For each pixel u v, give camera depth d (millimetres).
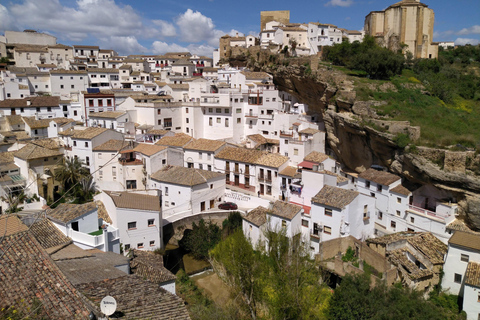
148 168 61406
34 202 52938
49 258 19219
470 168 44062
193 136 80688
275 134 74062
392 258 39312
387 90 63375
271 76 87125
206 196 57406
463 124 55031
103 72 109312
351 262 39875
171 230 50938
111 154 64188
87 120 84188
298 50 91562
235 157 64375
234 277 30078
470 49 92938
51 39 137625
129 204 43438
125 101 82688
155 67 133250
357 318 29062
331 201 44156
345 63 75375
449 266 38375
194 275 44562
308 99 77875
